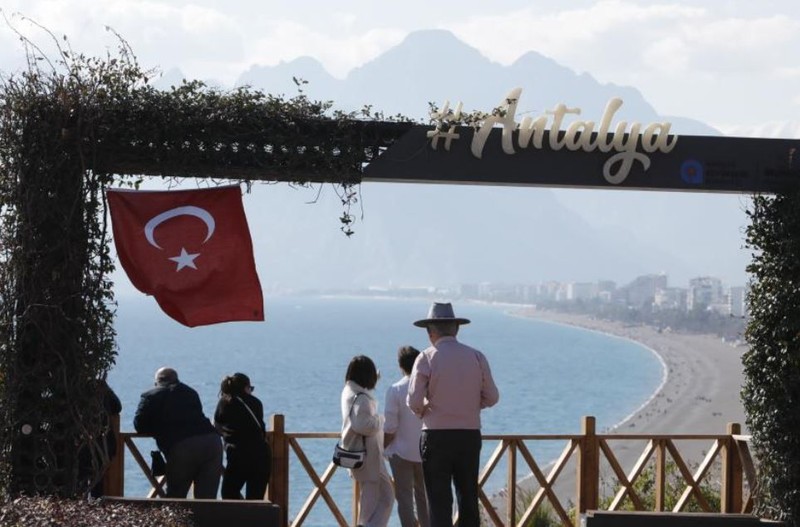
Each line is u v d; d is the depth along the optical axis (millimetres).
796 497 12984
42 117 11547
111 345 11773
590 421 13617
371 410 12609
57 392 11500
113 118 11656
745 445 14031
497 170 12609
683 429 69938
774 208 13273
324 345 169500
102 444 11781
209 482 12578
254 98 12031
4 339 11406
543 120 12617
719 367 139500
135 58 11820
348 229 12172
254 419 12727
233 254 12219
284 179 12172
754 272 13492
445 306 11859
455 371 11578
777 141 13258
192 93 11922
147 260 12102
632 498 13750
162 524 9297
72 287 11523
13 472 11430
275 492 13188
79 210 11609
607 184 12867
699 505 14570
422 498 12797
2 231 11492
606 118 12742
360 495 12859
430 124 12422
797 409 12977
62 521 9031
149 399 12539
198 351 151000
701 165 13117
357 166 12242
